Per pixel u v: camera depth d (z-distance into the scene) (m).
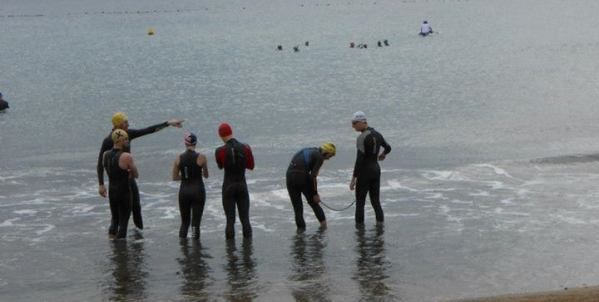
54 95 49.03
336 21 104.56
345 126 35.62
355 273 14.84
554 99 41.88
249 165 17.39
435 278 14.47
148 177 24.77
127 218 17.69
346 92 46.84
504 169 24.53
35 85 54.19
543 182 22.61
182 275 14.95
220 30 96.69
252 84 51.38
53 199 21.98
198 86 51.19
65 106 44.47
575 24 88.56
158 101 45.50
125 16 124.19
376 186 18.58
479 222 18.48
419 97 44.12
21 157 29.75
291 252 16.36
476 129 33.69
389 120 37.03
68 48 81.75
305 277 14.64
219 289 14.02
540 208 19.67
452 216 19.11
